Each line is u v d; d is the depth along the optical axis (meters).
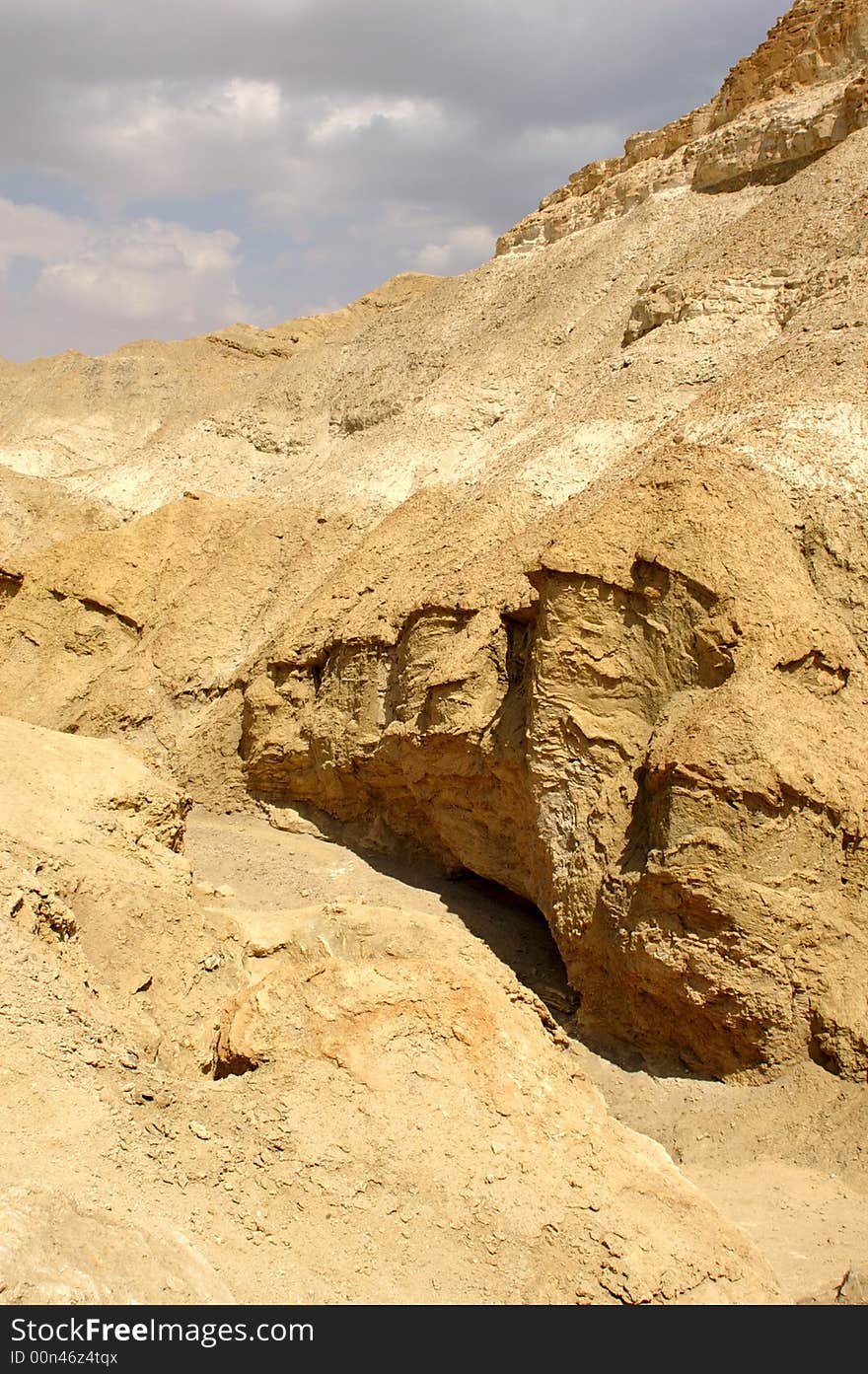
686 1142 14.27
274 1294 8.20
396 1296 8.57
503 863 20.58
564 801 17.66
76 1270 7.32
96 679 31.58
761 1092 14.62
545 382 32.50
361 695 23.67
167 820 16.50
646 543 17.20
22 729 16.80
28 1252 7.22
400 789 23.19
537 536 22.14
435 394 35.19
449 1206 9.36
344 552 30.23
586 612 17.55
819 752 15.63
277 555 31.69
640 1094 15.35
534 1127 10.17
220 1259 8.38
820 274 25.72
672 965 15.02
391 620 23.67
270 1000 10.96
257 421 42.59
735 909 14.70
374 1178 9.43
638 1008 16.16
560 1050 12.52
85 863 13.34
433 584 23.45
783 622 16.52
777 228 28.89
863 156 28.95
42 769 15.62
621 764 17.16
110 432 56.66
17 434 56.78
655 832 15.61
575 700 17.61
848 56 35.28
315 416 42.38
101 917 12.68
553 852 17.67
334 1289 8.50
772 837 14.92
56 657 32.50
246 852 23.62
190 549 33.59
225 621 30.67
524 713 19.19
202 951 13.08
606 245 38.31
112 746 17.55
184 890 14.73
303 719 25.33
